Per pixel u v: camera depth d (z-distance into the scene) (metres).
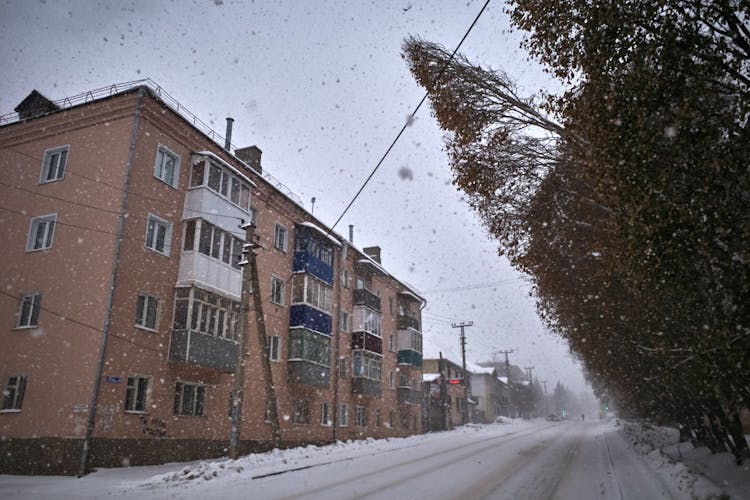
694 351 7.27
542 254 10.37
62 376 14.26
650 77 5.28
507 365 77.56
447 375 54.38
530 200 9.84
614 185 5.66
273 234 23.11
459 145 9.52
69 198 16.25
